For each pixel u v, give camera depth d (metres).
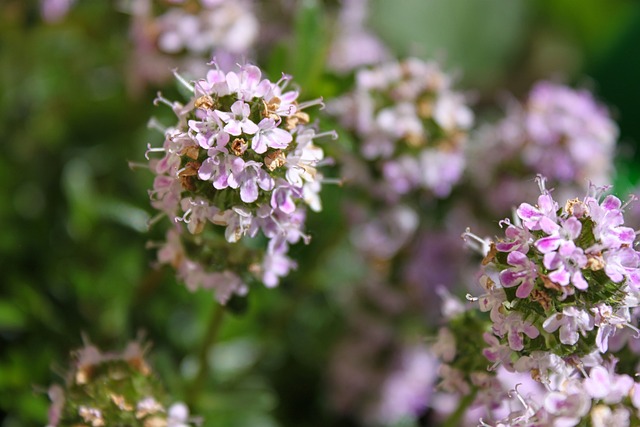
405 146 0.23
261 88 0.18
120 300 0.24
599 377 0.17
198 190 0.18
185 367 0.23
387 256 0.25
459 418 0.20
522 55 0.35
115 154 0.26
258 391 0.24
